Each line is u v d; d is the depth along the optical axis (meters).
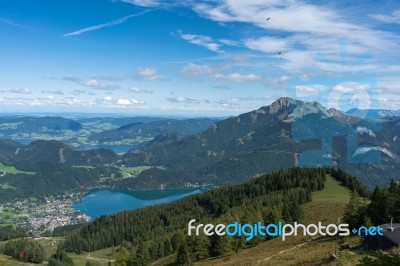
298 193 159.88
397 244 47.56
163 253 149.88
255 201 177.00
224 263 82.88
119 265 139.62
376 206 75.12
